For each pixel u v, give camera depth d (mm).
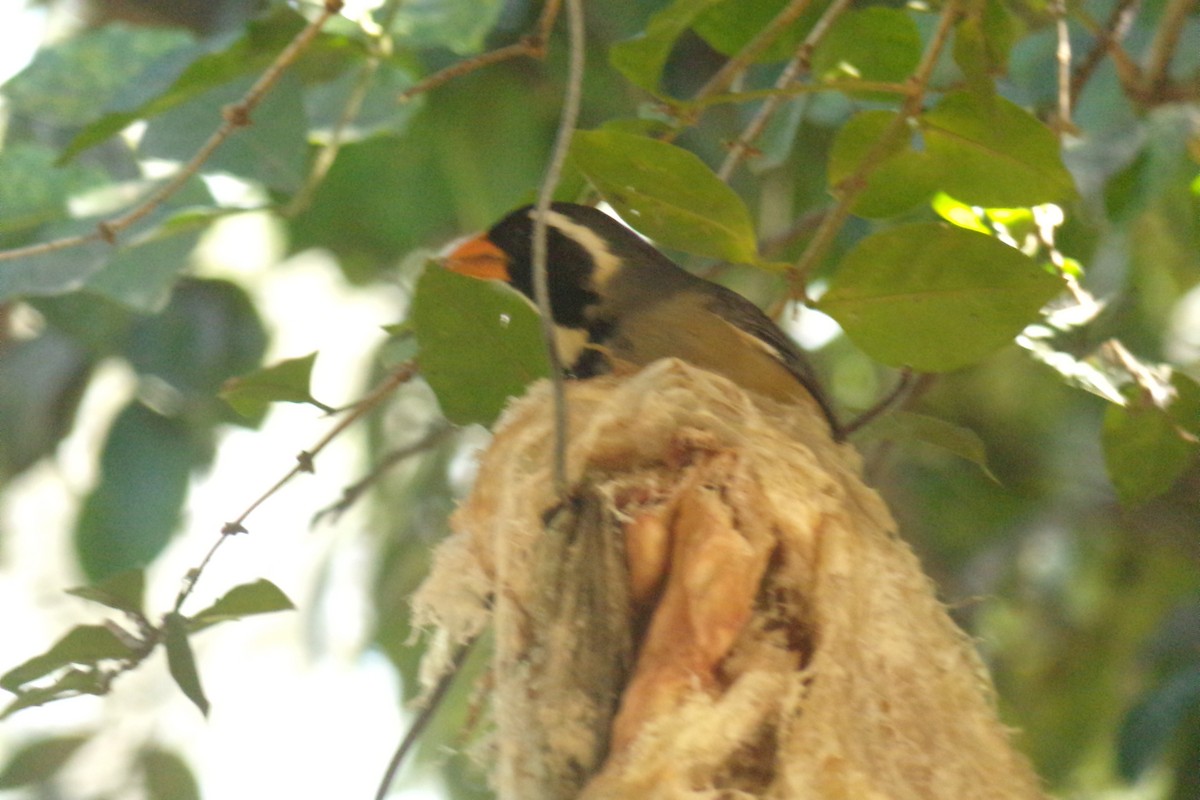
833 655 6289
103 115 8703
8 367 13227
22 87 10234
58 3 13484
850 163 7949
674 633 6199
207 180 9328
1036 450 12859
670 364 6875
